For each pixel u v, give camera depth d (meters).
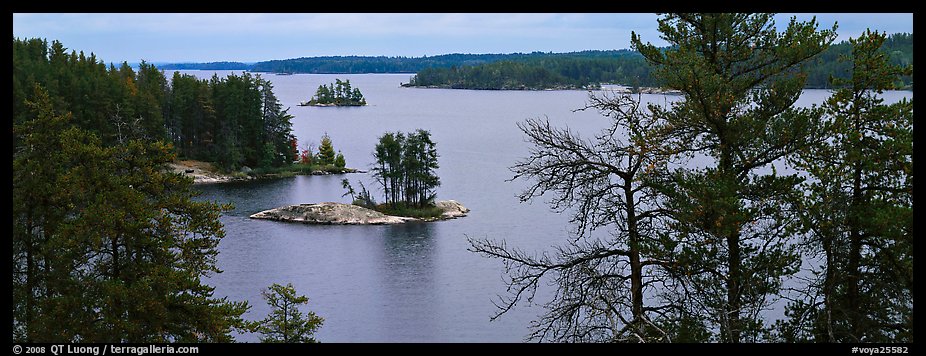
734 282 17.39
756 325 17.19
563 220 79.31
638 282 18.05
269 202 95.31
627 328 16.58
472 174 118.69
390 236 74.25
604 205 18.95
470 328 44.50
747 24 19.42
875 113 17.97
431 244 70.00
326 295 52.75
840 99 18.36
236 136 125.69
